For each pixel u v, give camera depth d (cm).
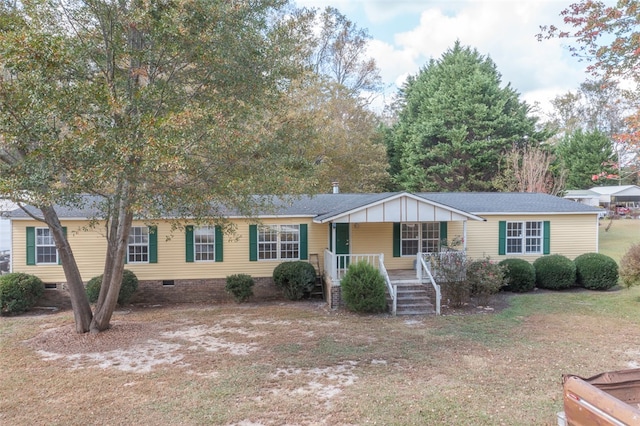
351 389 790
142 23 888
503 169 3412
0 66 776
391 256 1803
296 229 1781
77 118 792
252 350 1041
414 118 4016
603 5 976
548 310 1416
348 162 3038
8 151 930
